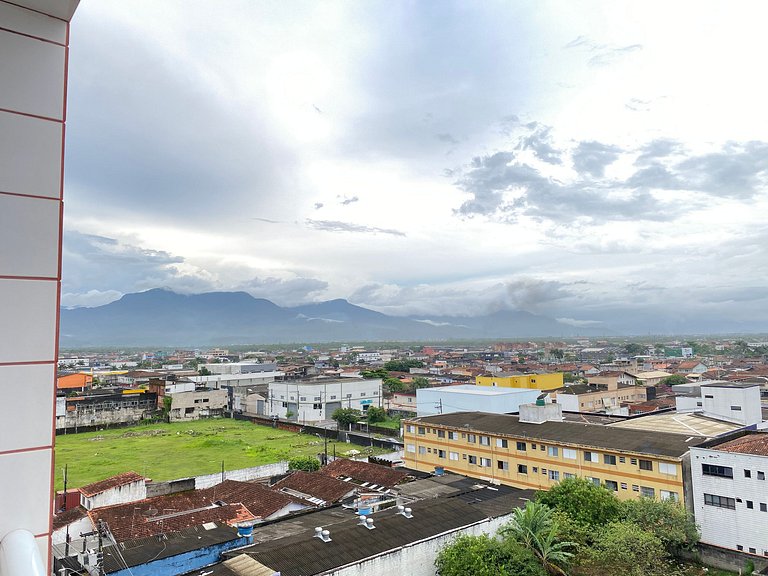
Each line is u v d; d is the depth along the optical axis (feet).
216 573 74.49
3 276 22.45
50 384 23.43
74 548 103.04
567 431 155.63
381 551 83.51
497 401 230.07
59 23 24.73
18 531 21.21
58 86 24.56
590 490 110.93
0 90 22.95
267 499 131.85
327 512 114.52
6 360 22.33
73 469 206.59
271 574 72.02
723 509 112.47
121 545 95.71
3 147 22.85
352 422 302.45
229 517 117.39
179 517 116.57
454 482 141.18
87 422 312.50
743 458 109.91
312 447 245.86
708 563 109.60
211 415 360.07
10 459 22.18
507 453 161.58
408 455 194.90
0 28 23.13
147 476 193.98
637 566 90.38
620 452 133.80
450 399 245.04
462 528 94.43
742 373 409.08
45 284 23.52
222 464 199.62
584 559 97.76
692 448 118.32
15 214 22.93
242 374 483.51
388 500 115.24
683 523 110.83
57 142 24.29
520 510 97.45
